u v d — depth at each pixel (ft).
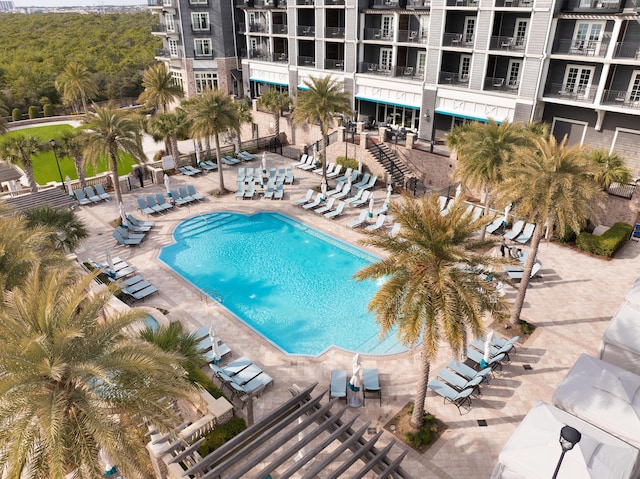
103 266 66.64
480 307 36.68
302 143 125.80
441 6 100.53
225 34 157.69
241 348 54.08
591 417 36.45
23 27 339.98
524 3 91.25
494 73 103.65
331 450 41.16
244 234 82.23
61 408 28.89
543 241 76.18
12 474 26.68
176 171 107.96
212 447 39.81
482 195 85.56
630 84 86.74
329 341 56.13
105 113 77.92
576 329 56.03
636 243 75.41
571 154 50.78
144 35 312.09
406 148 100.07
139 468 30.86
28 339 29.58
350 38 120.57
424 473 38.86
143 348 32.83
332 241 79.82
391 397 46.83
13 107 189.06
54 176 114.11
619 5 83.10
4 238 47.44
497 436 42.29
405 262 37.88
